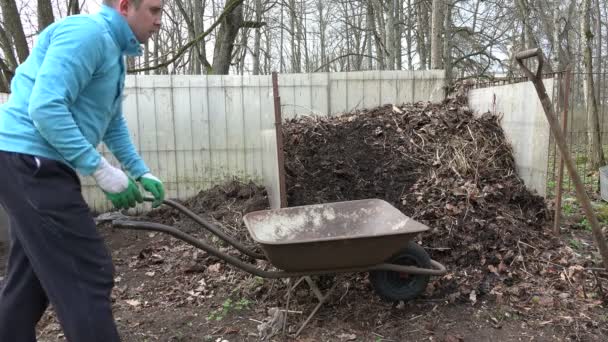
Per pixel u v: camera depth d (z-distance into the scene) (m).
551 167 7.39
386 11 10.77
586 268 3.36
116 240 5.22
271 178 5.08
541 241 3.92
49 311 3.37
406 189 4.35
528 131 4.35
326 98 6.30
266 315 3.27
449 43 10.54
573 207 5.30
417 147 4.77
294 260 2.84
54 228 1.93
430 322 3.06
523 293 3.29
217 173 6.38
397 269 3.03
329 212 3.57
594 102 7.09
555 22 9.91
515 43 12.95
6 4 5.85
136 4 2.10
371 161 4.72
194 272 4.08
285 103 6.29
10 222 2.14
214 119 6.29
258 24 9.07
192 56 15.16
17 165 1.91
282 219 3.47
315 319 3.16
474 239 3.75
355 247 2.82
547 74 4.35
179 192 6.37
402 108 5.53
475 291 3.33
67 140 1.85
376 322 3.10
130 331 3.12
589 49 7.15
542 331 2.89
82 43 1.89
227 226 5.00
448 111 5.27
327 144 5.00
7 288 2.20
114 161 6.04
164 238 5.12
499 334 2.89
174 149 6.30
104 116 2.17
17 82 2.02
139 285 3.93
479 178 4.38
